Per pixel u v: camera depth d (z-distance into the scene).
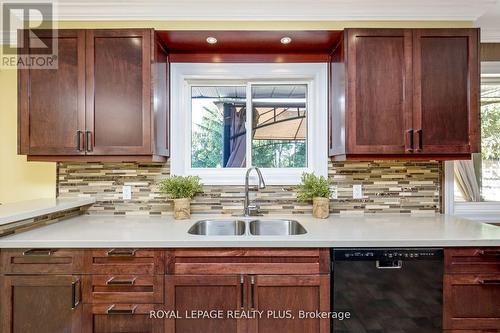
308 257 1.56
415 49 1.89
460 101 1.90
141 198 2.25
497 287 1.56
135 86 1.90
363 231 1.73
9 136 2.27
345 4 1.97
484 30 2.26
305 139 2.36
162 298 1.55
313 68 2.25
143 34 1.90
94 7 1.99
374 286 1.55
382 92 1.89
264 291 1.56
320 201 2.12
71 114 1.90
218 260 1.56
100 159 1.94
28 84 1.90
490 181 2.36
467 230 1.75
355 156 1.94
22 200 2.25
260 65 2.25
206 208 2.26
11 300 1.53
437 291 1.55
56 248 1.53
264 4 1.96
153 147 1.91
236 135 2.37
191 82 2.33
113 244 1.53
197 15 2.01
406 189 2.25
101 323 1.55
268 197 2.26
